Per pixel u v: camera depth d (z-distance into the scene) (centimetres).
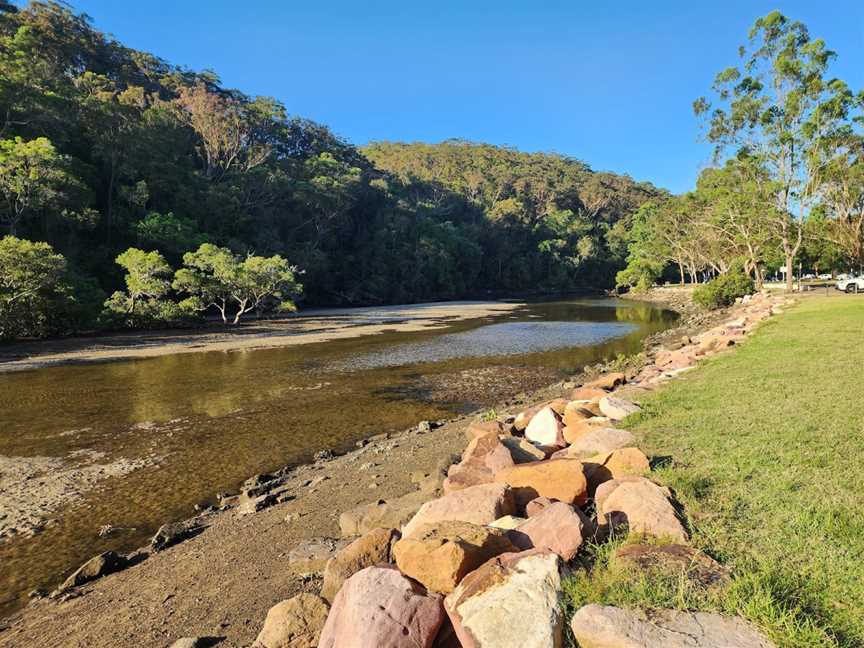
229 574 482
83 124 4756
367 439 1038
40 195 3631
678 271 9369
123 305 3434
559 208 10831
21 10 5869
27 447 1031
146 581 499
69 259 3984
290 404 1370
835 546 309
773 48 3141
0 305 2636
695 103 3447
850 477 409
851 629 240
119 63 7019
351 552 382
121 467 913
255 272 4006
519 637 248
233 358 2183
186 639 362
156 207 5262
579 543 333
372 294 7175
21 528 684
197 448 1016
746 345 1316
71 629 426
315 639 325
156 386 1611
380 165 12375
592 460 494
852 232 3244
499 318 4209
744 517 359
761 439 525
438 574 306
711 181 4019
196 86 7194
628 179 12775
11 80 4119
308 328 3519
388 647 262
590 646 243
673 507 371
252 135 7231
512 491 438
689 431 586
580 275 9812
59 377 1775
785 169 3278
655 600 262
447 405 1349
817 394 696
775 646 226
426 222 8306
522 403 1281
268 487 781
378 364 1986
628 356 2036
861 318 1617
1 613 488
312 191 6638
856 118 2975
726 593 264
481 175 11081
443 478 572
